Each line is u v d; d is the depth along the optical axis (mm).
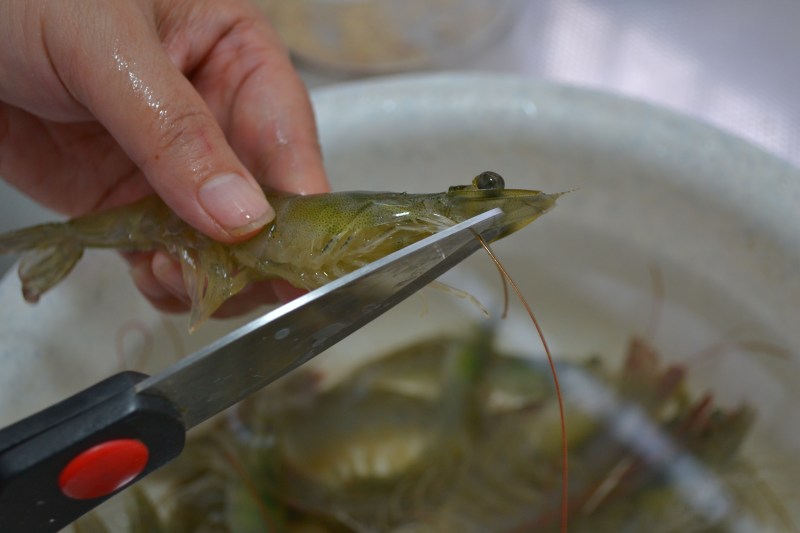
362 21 392
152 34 247
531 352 343
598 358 336
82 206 316
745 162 289
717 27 386
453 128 312
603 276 330
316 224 237
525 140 310
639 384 327
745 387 310
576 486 315
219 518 309
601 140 303
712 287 307
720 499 305
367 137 313
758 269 292
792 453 297
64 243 294
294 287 259
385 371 336
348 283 207
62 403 190
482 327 343
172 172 239
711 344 315
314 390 334
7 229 349
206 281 261
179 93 241
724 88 365
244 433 323
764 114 356
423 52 383
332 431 323
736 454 307
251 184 241
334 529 309
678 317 322
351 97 312
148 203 281
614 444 321
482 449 325
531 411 330
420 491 319
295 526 308
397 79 315
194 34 285
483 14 396
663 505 308
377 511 315
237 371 205
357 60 380
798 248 280
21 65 256
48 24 244
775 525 296
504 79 312
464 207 223
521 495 317
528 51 385
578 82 373
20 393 271
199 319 258
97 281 294
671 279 315
